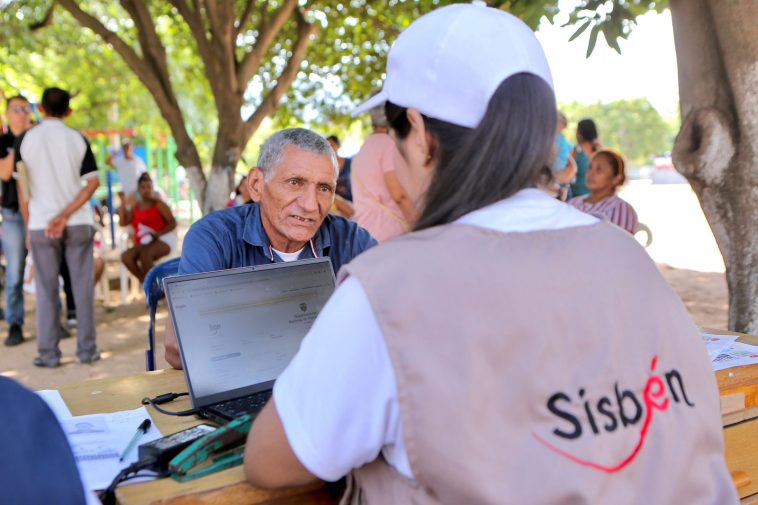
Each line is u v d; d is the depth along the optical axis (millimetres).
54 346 5418
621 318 1098
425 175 1203
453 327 1003
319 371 1050
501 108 1100
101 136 18703
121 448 1484
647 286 1148
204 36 7172
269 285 1861
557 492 978
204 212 7414
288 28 9406
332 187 2260
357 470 1158
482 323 1007
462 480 975
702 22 3129
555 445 1003
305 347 1083
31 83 16875
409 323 1006
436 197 1140
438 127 1145
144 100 20531
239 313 1791
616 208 4734
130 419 1656
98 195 17359
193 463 1336
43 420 949
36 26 8516
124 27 12867
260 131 25672
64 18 13852
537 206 1143
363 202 4211
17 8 9508
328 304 1074
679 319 1168
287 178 2184
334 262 2422
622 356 1082
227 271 1808
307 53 9609
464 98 1114
